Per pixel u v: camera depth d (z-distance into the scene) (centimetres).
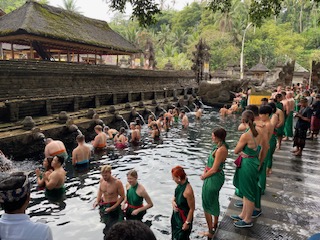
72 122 1148
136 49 2489
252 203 426
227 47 5469
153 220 553
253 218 456
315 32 6188
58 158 699
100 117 1359
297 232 413
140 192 547
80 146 883
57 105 1389
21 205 188
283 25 6688
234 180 446
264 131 434
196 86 3322
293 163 746
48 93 1369
